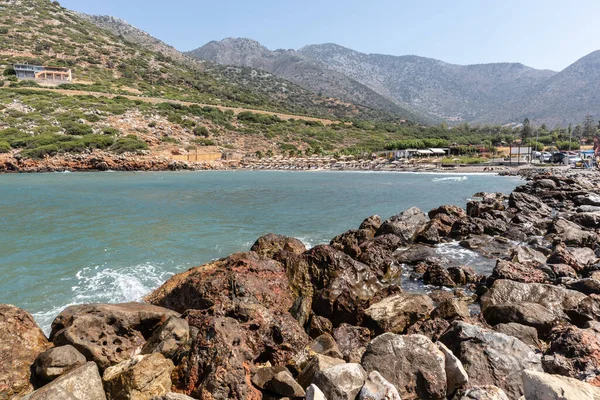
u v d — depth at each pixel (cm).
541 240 1995
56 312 1235
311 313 1184
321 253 1395
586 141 15875
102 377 737
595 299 1091
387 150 13088
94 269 1684
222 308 938
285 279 1310
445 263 1780
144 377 700
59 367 746
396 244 1983
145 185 5600
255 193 4688
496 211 2614
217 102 16050
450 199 4097
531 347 881
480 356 773
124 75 16175
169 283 1313
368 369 751
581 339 784
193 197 4253
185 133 11306
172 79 17850
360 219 2950
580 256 1661
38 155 8119
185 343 828
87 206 3456
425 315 1084
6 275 1590
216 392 696
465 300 1339
